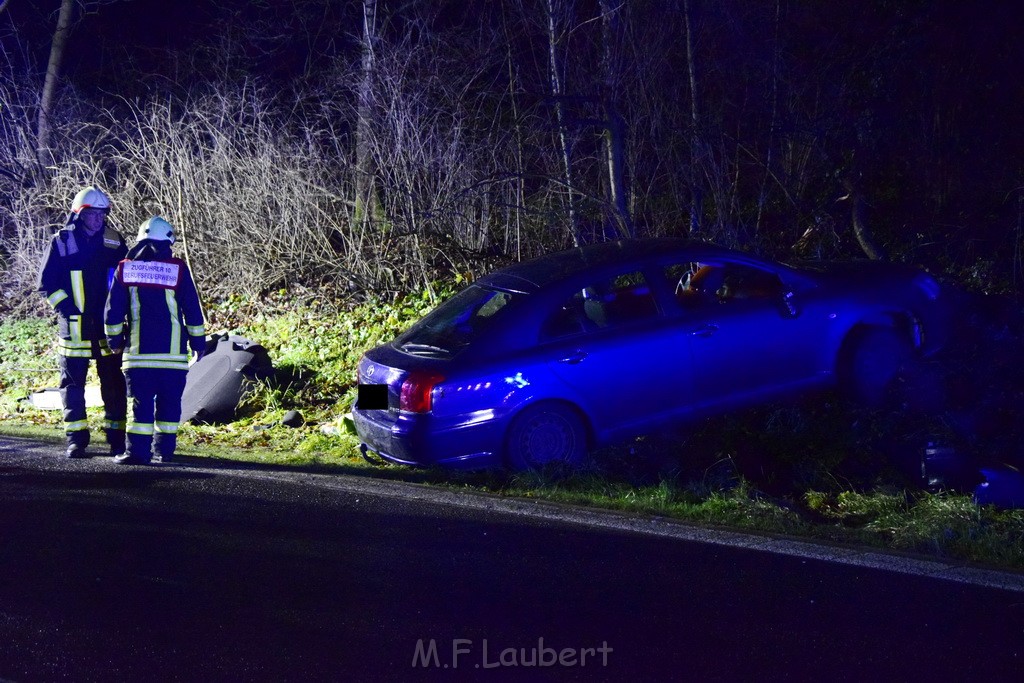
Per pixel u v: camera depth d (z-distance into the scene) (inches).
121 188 569.0
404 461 288.4
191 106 640.4
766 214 478.3
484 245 507.8
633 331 294.4
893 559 216.5
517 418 285.6
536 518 247.3
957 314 353.4
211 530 237.0
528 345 287.7
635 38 456.1
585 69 466.3
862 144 465.4
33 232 587.2
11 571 210.1
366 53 537.3
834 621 182.2
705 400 301.0
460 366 283.0
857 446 293.9
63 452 321.4
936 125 470.3
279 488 275.7
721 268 308.5
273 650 171.8
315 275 549.6
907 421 304.3
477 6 537.0
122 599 194.7
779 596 194.5
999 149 460.4
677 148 469.1
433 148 512.4
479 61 516.4
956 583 201.8
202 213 549.0
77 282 303.1
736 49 478.0
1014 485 255.8
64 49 709.3
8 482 280.1
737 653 169.2
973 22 451.2
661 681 159.6
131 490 272.1
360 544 226.7
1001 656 167.3
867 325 317.7
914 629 178.7
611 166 445.4
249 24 737.0
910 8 458.0
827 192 474.3
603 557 217.8
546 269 308.2
